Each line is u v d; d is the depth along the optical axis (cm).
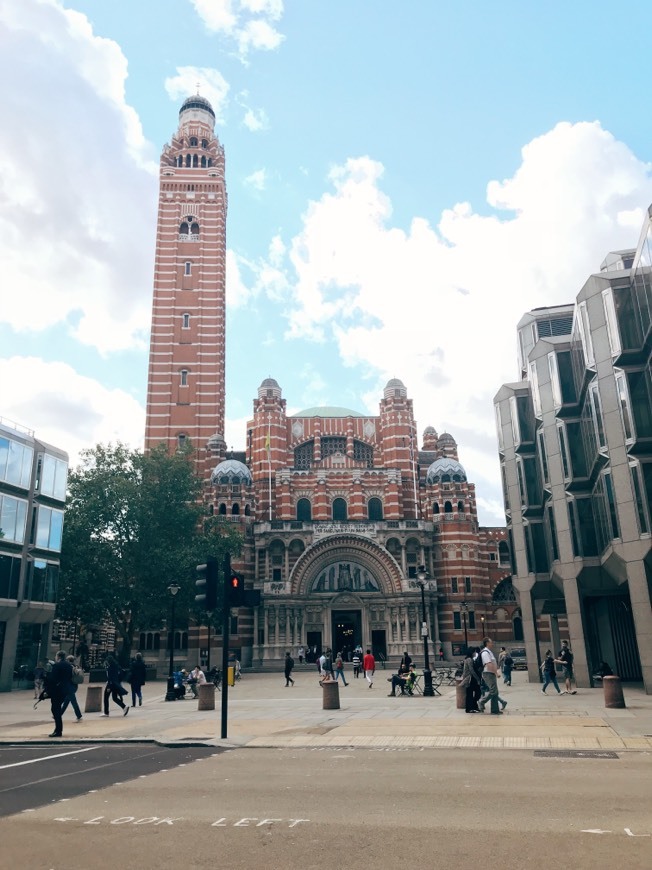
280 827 909
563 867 729
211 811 1007
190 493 6894
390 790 1124
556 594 4156
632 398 2978
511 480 4456
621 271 3133
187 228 9762
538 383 3916
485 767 1329
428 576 7738
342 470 8544
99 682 4941
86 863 776
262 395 8844
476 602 7881
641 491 2902
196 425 8812
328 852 798
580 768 1298
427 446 10088
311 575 7750
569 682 3128
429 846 812
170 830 907
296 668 6950
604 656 3841
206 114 10475
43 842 860
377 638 7588
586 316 3231
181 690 3478
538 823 901
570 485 3606
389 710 2545
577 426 3681
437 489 8288
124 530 6525
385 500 8388
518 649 7581
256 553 7875
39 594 4997
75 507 6425
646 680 2862
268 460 8381
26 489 4928
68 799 1119
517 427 4453
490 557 8519
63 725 2303
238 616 7656
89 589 6200
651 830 858
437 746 1628
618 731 1781
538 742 1638
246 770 1361
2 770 1444
